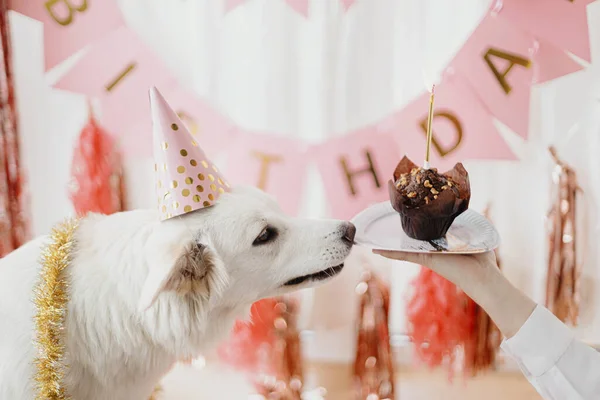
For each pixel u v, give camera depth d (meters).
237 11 1.72
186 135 1.11
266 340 1.87
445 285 1.79
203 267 1.07
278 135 1.79
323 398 1.92
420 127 1.71
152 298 0.90
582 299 1.82
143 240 1.09
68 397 1.02
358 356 1.88
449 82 1.67
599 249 1.78
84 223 1.20
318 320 1.95
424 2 1.66
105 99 1.76
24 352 1.00
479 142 1.69
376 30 1.70
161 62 1.74
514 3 1.59
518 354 1.01
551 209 1.75
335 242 1.17
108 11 1.71
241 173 1.81
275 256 1.16
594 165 1.72
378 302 1.83
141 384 1.17
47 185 1.91
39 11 1.70
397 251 1.04
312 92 1.75
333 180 1.78
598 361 0.97
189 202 1.08
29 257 1.12
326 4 1.67
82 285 1.07
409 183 1.09
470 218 1.22
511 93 1.65
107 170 1.81
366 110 1.76
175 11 1.75
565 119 1.70
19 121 1.84
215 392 1.95
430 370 1.97
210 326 1.16
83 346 1.06
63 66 1.79
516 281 1.86
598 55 1.63
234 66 1.77
